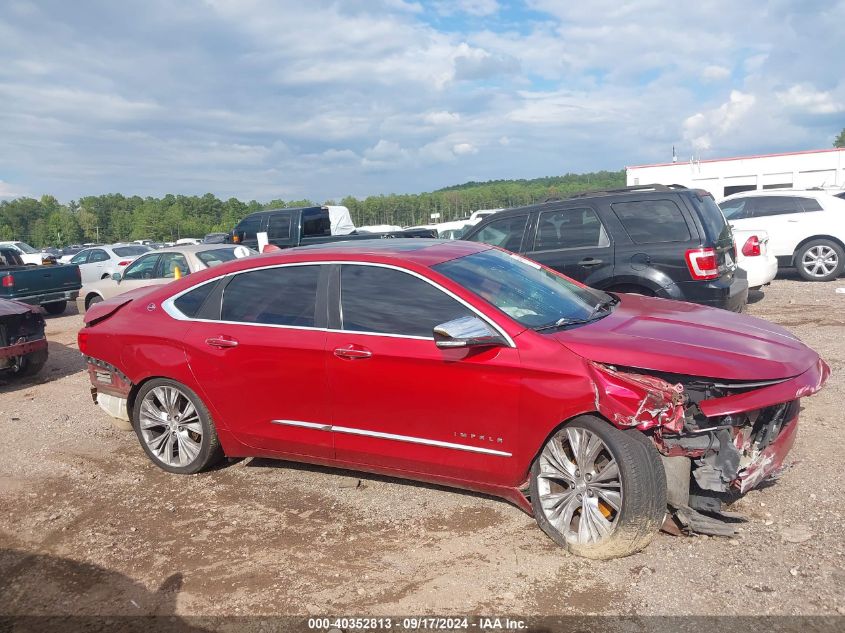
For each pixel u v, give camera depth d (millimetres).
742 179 35906
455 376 3982
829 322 9047
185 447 5180
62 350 11156
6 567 4031
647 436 3600
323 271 4633
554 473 3828
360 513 4406
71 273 15250
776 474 4082
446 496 4566
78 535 4367
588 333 3994
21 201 193875
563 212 8008
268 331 4680
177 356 5020
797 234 13109
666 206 7457
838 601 3125
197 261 12016
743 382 3598
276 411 4684
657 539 3807
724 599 3205
